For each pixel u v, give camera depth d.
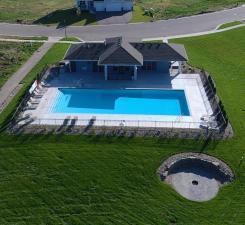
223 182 42.25
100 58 60.34
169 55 62.00
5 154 45.12
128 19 90.62
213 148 46.22
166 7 100.38
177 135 48.19
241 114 52.59
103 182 41.38
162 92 58.56
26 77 62.41
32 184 41.16
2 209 38.38
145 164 43.72
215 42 76.88
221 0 104.94
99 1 94.56
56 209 38.38
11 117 51.59
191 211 38.41
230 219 37.50
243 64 67.19
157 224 36.84
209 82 59.81
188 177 42.91
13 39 79.38
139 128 49.56
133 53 60.59
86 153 45.19
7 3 105.38
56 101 55.94
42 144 46.59
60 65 65.94
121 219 37.34
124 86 59.53
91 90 58.66
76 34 82.31
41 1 108.38
